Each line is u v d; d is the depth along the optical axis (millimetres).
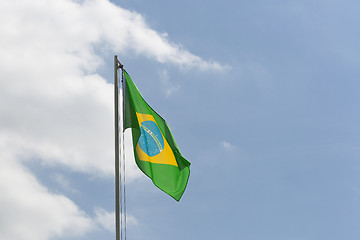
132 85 19547
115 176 17797
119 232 16797
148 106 19750
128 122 18531
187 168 19562
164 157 19312
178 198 19234
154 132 19469
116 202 17297
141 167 18734
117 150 18219
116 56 19453
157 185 19000
